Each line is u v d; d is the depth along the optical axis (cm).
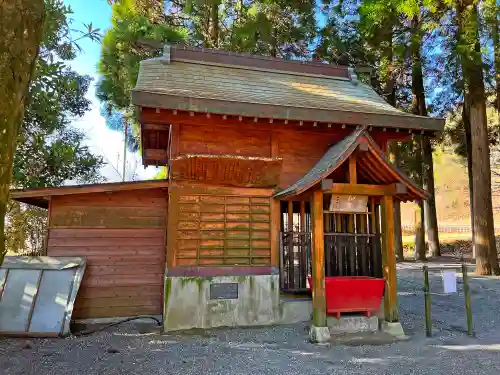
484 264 1437
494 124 2052
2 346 575
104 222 768
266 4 1505
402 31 1527
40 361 505
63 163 1070
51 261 716
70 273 714
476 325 726
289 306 730
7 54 228
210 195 739
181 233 717
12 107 228
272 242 753
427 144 2136
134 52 1346
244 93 830
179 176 712
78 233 758
